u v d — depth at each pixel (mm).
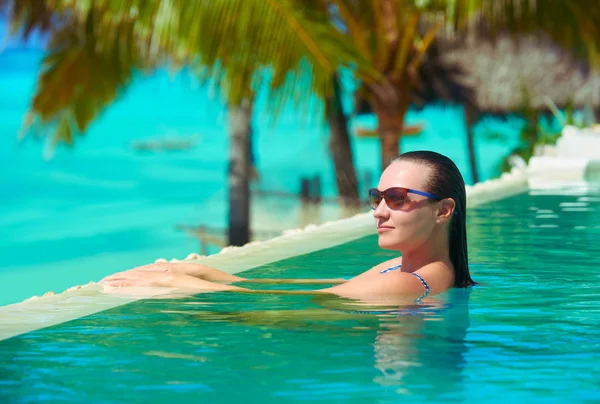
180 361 2828
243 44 13039
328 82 13789
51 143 19484
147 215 38969
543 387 2465
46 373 2711
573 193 9570
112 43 16125
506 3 15781
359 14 17703
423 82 21297
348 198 19562
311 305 3818
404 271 4199
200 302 3943
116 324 3465
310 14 13414
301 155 30016
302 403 2338
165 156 63344
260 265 5336
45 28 17141
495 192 9883
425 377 2578
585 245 5754
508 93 24156
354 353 2889
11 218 39594
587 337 3105
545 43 24656
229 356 2881
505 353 2867
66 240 33562
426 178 4078
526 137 26594
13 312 3740
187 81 15289
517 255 5363
